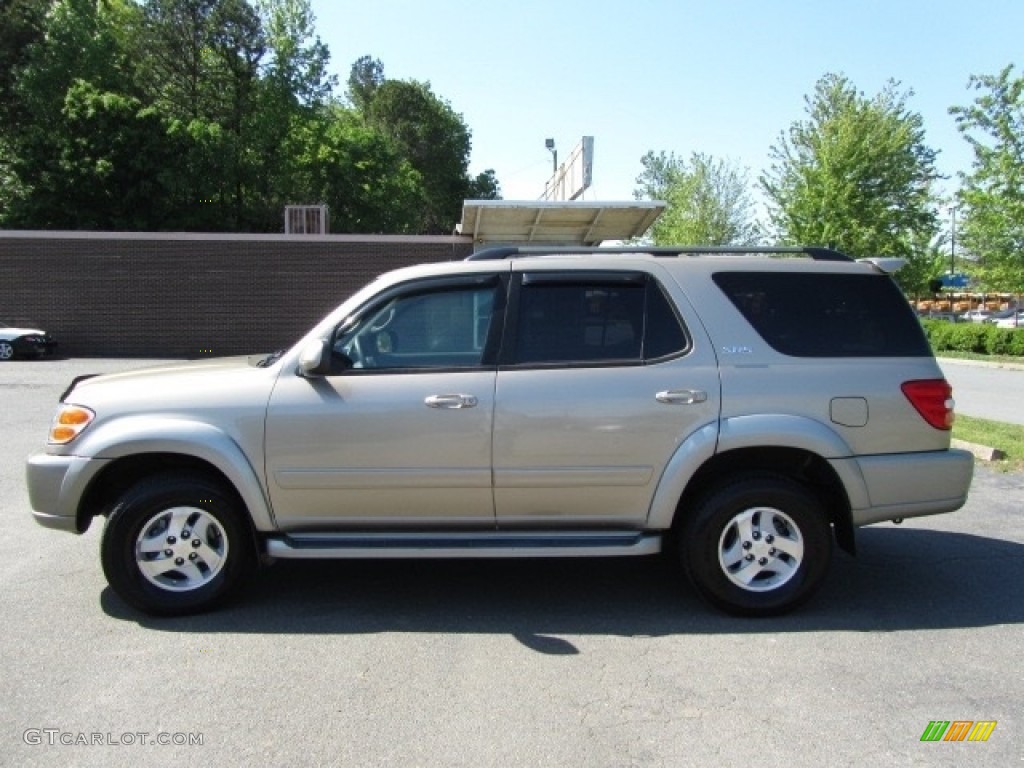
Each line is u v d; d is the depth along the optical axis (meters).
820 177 29.67
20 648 4.11
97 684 3.71
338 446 4.42
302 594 4.92
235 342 23.62
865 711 3.49
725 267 4.68
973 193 25.00
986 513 6.84
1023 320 48.72
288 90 40.75
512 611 4.66
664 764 3.08
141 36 39.22
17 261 22.78
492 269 4.65
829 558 4.54
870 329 4.65
